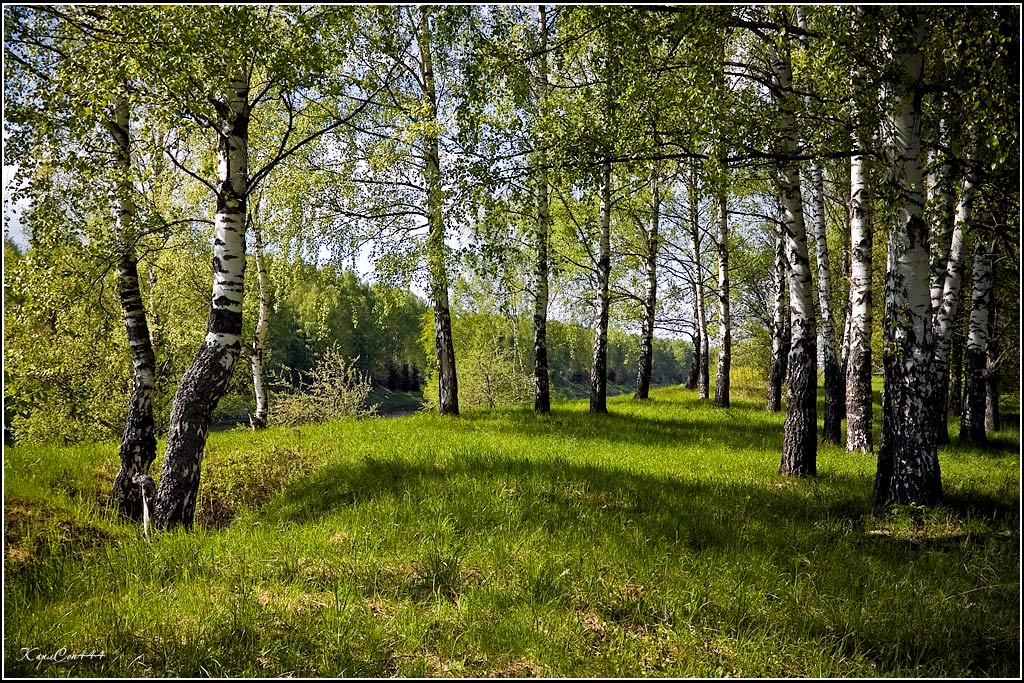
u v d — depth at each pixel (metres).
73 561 6.68
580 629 5.49
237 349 8.40
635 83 8.62
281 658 4.95
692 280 27.23
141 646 5.05
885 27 7.82
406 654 5.10
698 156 8.80
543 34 9.07
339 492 9.37
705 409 23.34
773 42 8.92
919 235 8.63
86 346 16.45
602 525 7.69
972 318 16.23
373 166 15.23
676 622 5.65
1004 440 16.83
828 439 15.77
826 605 6.03
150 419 9.46
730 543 7.50
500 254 10.15
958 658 5.31
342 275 17.41
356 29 8.33
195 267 18.70
